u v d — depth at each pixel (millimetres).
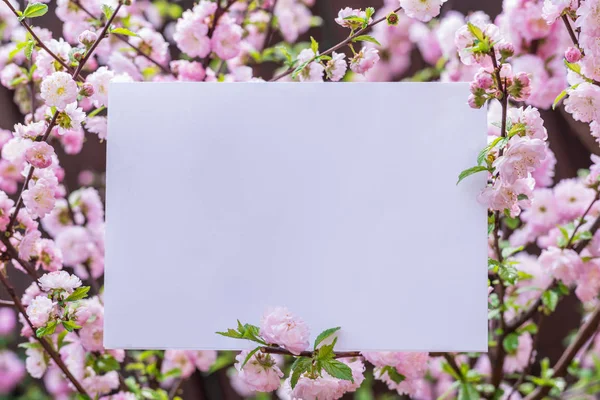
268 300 1074
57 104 1205
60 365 1565
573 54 1182
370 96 1103
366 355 1338
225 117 1103
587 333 1874
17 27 2059
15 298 1504
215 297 1076
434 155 1094
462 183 1089
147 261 1077
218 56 1762
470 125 1097
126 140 1098
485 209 1082
